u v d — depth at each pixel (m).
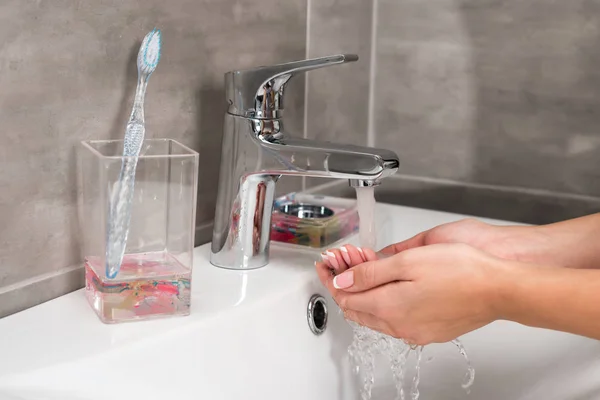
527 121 1.05
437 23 1.08
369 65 1.13
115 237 0.60
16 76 0.61
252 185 0.74
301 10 0.95
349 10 1.05
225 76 0.74
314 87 1.00
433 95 1.10
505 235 0.77
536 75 1.03
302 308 0.73
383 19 1.12
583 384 0.75
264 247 0.77
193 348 0.62
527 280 0.59
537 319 0.60
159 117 0.76
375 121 1.15
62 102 0.65
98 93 0.68
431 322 0.63
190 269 0.63
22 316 0.63
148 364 0.59
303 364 0.73
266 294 0.70
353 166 0.69
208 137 0.83
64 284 0.68
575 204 1.04
